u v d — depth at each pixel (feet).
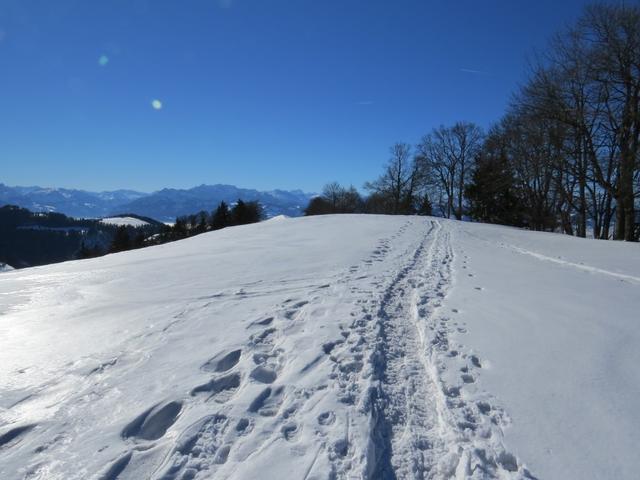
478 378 12.84
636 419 10.48
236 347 15.19
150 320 18.80
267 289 24.26
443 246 45.52
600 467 8.77
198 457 9.12
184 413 10.80
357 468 8.71
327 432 9.94
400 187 182.29
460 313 19.36
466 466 8.84
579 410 10.96
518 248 46.93
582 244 51.31
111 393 12.03
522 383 12.48
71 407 11.32
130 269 33.22
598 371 13.16
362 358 14.14
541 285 25.64
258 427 10.19
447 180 164.96
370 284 25.03
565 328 17.20
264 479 8.38
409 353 15.12
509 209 135.23
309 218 86.33
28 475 8.57
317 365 13.61
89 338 16.89
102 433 10.05
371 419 10.52
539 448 9.44
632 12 64.28
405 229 62.95
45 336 17.47
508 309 20.04
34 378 13.30
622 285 25.95
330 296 22.15
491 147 134.92
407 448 9.62
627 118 65.67
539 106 76.48
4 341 16.98
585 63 68.80
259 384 12.39
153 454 9.27
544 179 108.68
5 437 10.01
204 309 20.25
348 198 245.04
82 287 27.20
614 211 86.02
